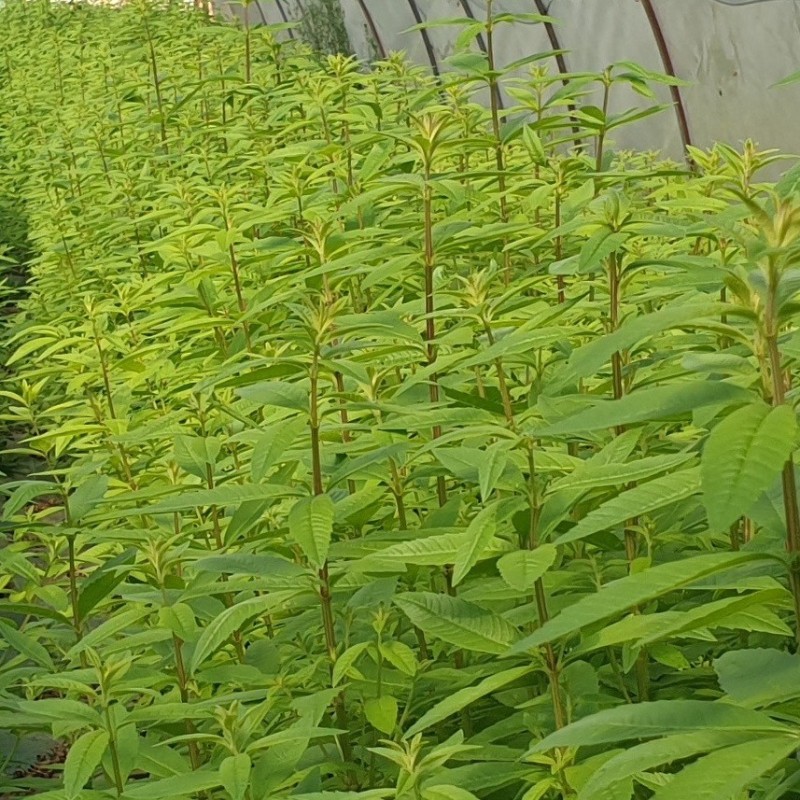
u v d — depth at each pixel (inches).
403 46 510.9
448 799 70.1
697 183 132.3
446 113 184.4
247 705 101.7
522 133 149.4
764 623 69.4
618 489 94.7
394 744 73.6
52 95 456.4
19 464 273.4
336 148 172.2
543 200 147.7
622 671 96.1
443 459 87.3
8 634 108.7
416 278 152.1
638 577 54.7
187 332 174.1
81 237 279.9
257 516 99.0
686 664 89.2
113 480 143.9
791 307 56.0
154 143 328.8
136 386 176.4
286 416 118.2
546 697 87.6
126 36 392.5
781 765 59.4
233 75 301.3
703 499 50.3
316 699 86.9
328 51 568.7
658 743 53.9
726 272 61.3
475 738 92.4
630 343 55.9
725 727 53.6
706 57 320.8
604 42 362.0
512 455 86.0
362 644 90.2
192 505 86.4
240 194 226.4
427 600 79.6
